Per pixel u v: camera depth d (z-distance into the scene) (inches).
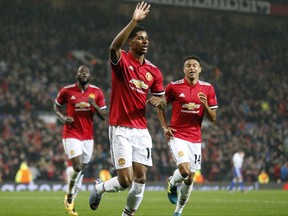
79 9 1859.0
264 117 1615.4
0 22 1708.9
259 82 1835.6
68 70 1644.9
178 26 1969.7
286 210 597.3
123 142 350.6
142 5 333.4
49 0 1815.9
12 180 1146.0
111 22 1897.1
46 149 1197.7
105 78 1676.9
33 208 597.0
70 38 1803.6
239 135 1487.5
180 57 1882.4
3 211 556.1
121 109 353.7
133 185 355.3
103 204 669.9
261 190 1210.0
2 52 1600.6
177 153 452.4
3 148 1169.4
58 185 1121.4
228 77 1845.5
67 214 524.7
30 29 1745.8
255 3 1975.9
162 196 881.5
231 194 990.4
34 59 1615.4
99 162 1208.2
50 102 1417.3
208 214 540.7
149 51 1846.7
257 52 1996.8
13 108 1343.5
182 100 458.0
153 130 1347.2
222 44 1990.7
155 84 366.9
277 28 2084.2
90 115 549.6
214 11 2012.8
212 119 440.1
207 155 1344.7
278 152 1449.3
